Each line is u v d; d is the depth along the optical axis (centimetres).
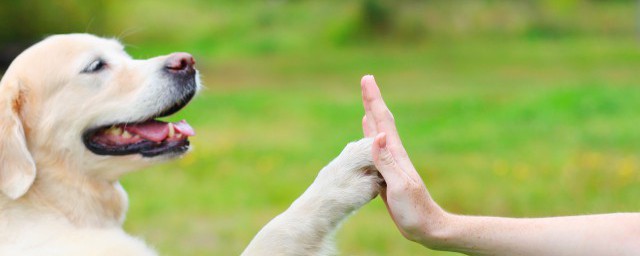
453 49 2944
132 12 3416
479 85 2091
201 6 3631
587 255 337
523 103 1525
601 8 3475
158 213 854
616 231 338
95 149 414
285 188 959
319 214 379
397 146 351
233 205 888
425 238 345
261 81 2330
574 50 2812
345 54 2909
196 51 2994
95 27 2625
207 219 829
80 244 381
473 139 1209
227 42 3203
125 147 414
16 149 390
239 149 1216
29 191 397
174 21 3434
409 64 2633
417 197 341
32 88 406
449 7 3338
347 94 2006
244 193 940
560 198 861
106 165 415
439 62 2653
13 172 388
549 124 1302
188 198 917
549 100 1499
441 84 2147
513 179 948
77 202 407
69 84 409
